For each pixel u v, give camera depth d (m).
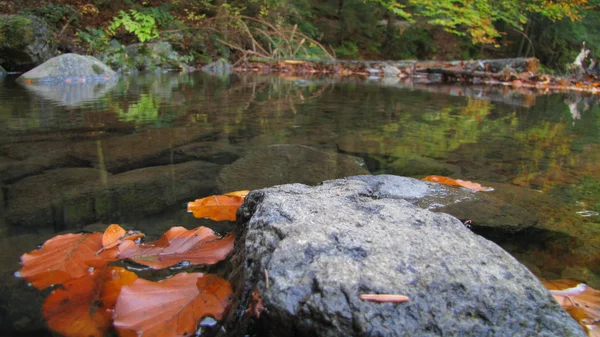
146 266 1.13
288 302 0.85
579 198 1.89
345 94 5.63
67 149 2.31
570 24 14.36
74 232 1.35
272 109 4.07
